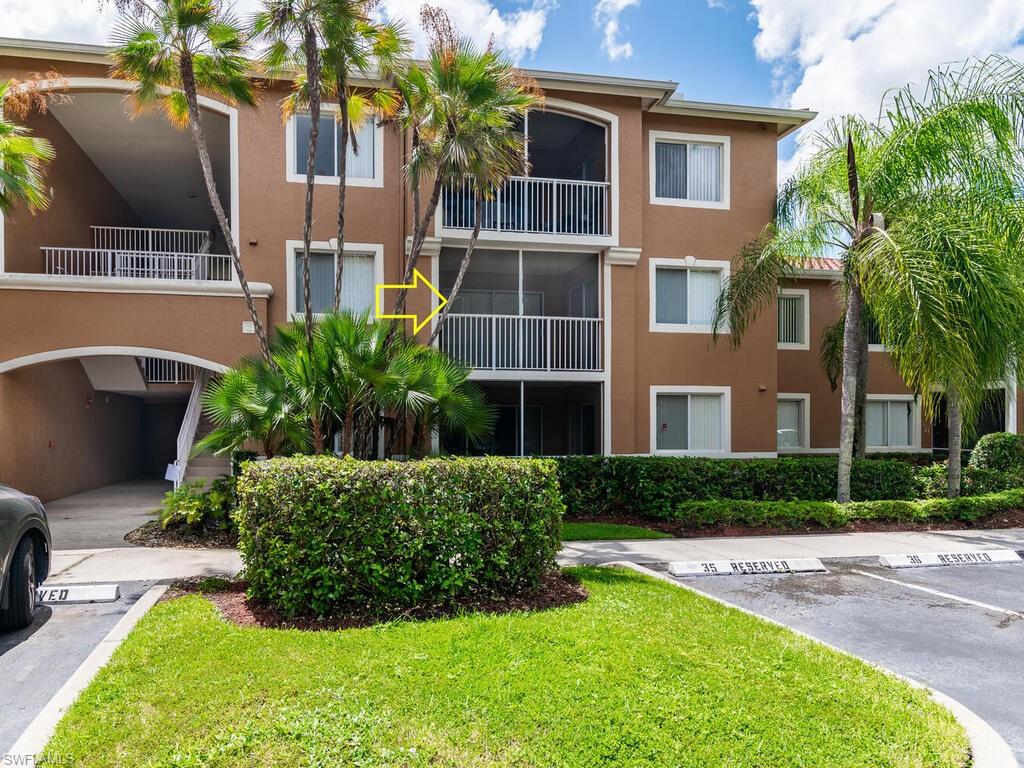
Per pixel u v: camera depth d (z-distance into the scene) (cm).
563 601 656
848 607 705
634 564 861
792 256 1317
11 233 1237
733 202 1514
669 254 1480
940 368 1049
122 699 417
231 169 1308
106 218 1778
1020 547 1006
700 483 1257
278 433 961
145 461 2186
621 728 384
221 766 340
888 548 993
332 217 1334
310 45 965
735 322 1394
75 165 1529
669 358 1480
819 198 1290
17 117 1246
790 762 355
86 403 1662
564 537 1040
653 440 1469
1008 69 1150
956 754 369
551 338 1451
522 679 448
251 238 1303
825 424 1816
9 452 1242
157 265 1582
